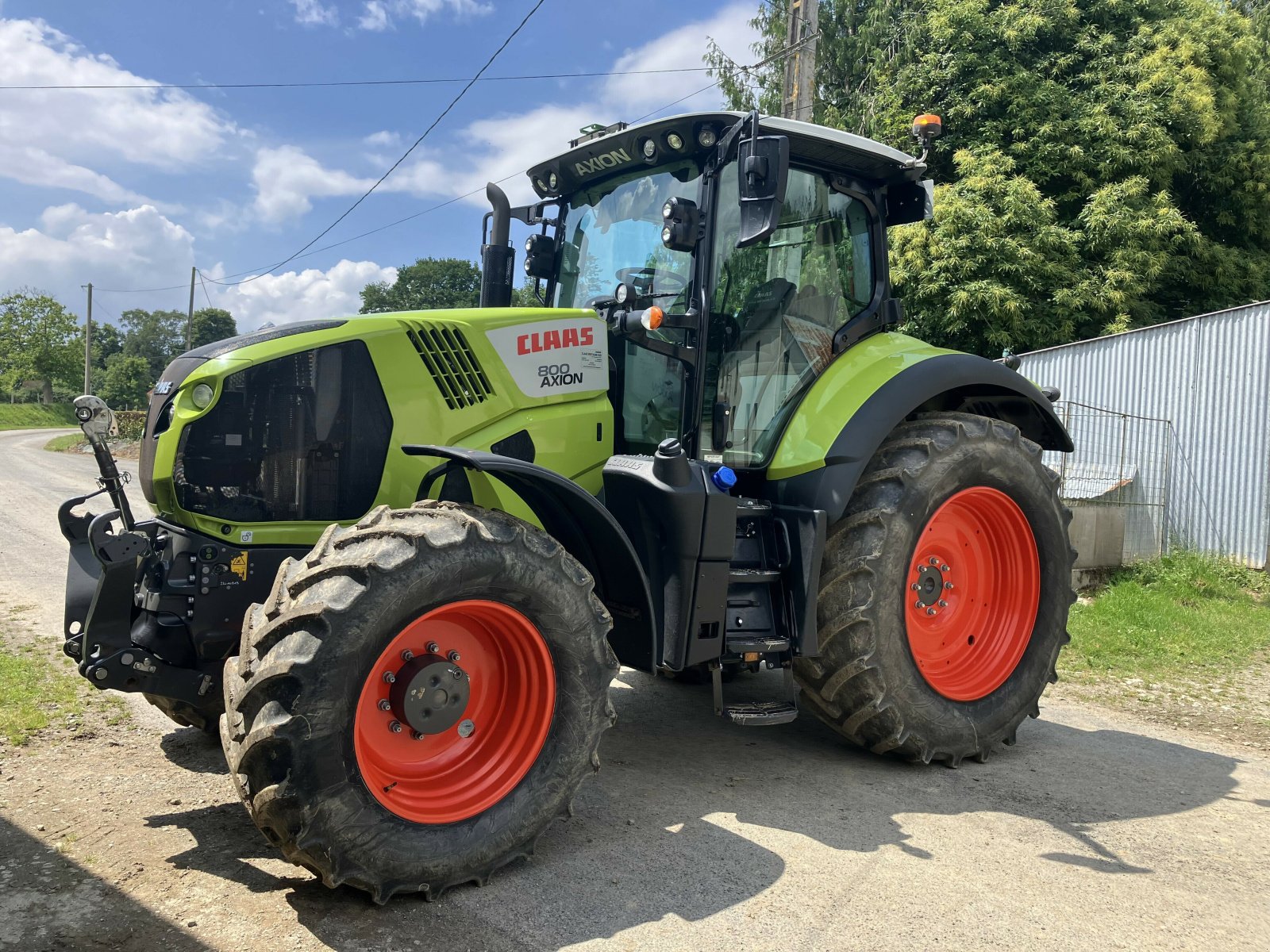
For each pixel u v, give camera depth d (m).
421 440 3.13
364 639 2.34
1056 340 12.98
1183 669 5.66
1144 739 4.30
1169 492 10.08
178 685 2.85
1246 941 2.42
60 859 2.67
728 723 4.32
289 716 2.23
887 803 3.34
